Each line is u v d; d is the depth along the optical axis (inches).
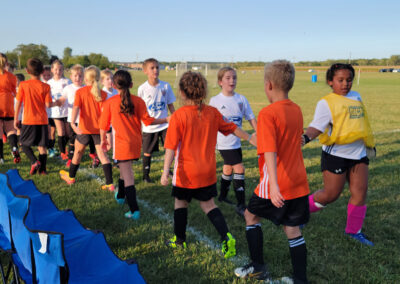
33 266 79.4
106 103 153.0
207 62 1744.6
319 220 152.8
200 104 111.7
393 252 126.7
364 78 2178.9
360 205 132.7
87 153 281.0
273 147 91.9
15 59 3907.5
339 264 118.4
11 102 237.6
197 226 146.4
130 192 150.8
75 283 82.7
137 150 154.0
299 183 97.7
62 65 270.4
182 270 112.3
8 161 247.9
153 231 140.5
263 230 143.0
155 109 209.3
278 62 98.1
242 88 1195.9
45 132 213.0
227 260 119.4
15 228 89.4
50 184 198.4
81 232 101.3
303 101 761.6
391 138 350.9
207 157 113.8
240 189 160.2
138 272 83.0
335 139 125.0
